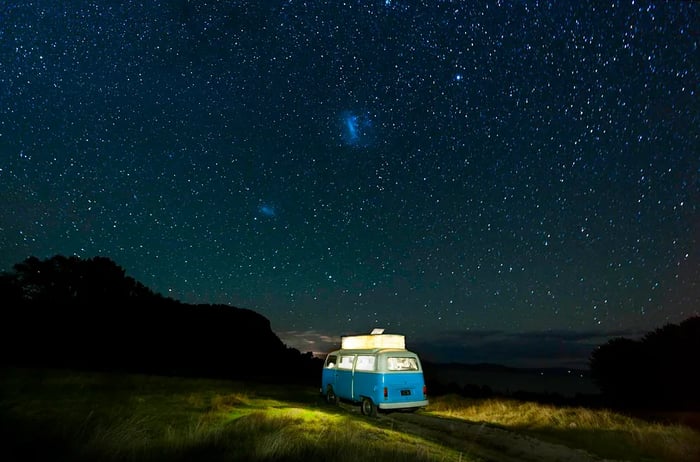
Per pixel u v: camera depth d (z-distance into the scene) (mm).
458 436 10984
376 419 13312
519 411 14688
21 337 30672
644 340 20094
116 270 40562
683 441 9953
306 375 41094
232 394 16875
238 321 48406
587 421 12156
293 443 7676
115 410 11141
